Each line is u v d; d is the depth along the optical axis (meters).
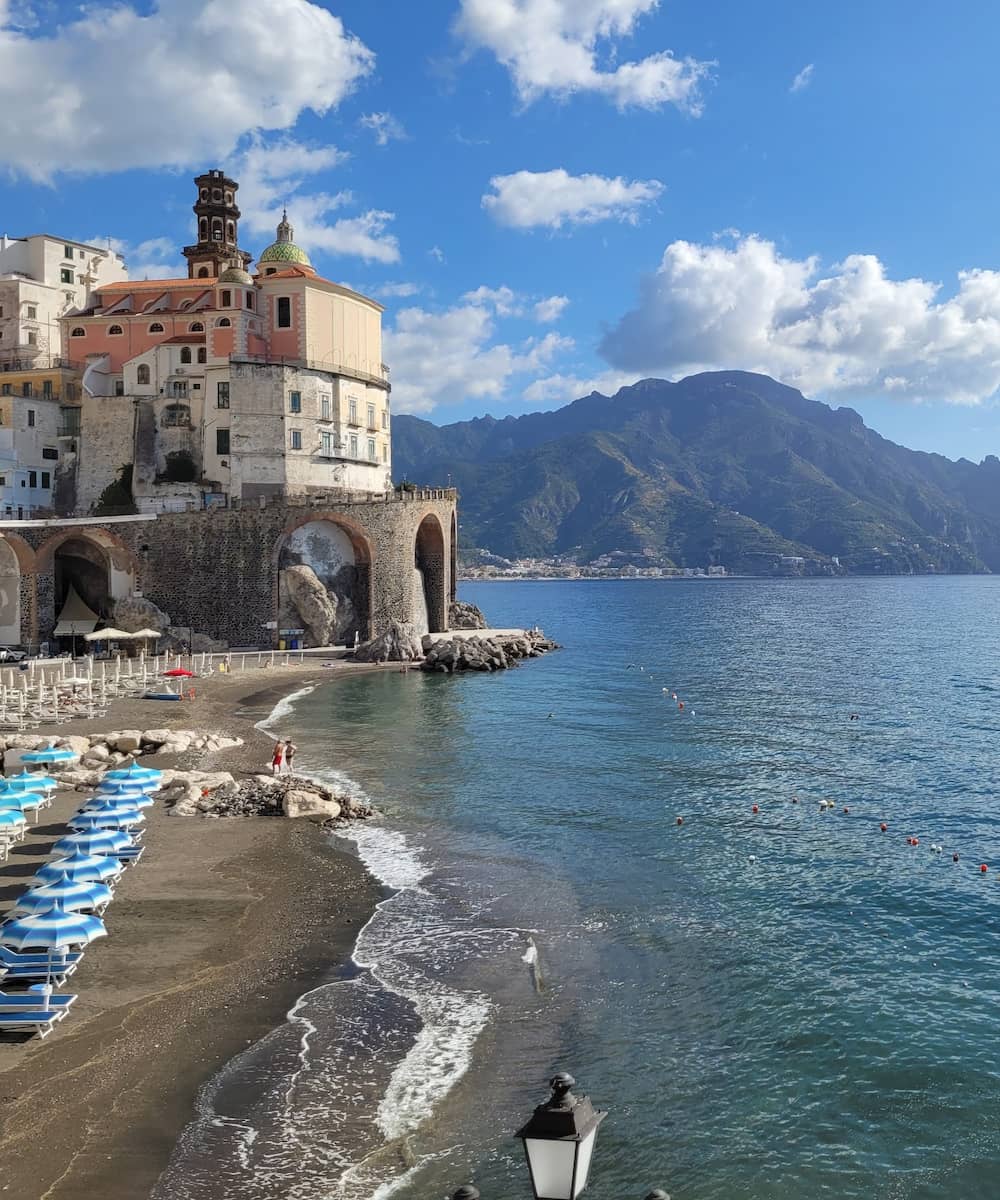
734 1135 17.47
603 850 34.16
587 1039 20.72
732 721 62.38
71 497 104.06
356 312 106.19
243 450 97.06
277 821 37.62
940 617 194.62
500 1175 15.96
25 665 78.38
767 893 29.91
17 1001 21.38
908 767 48.47
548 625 171.00
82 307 117.38
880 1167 16.67
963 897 29.59
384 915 27.80
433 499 107.38
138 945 25.50
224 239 123.69
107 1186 15.61
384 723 59.81
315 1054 19.89
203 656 84.19
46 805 38.69
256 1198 15.40
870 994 23.02
